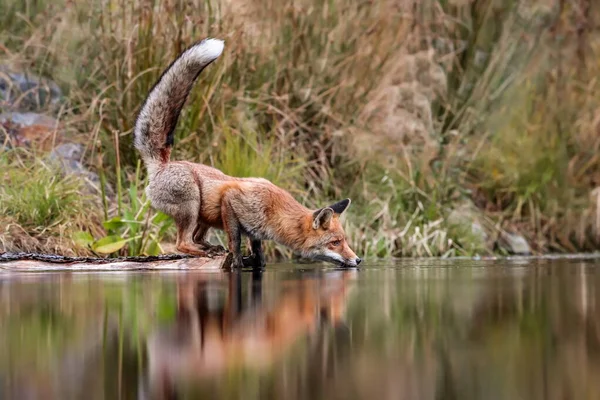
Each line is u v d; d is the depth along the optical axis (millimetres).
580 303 7395
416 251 15047
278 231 11250
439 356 4910
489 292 8180
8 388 4059
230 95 14688
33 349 4945
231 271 10617
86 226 12398
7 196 12047
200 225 11398
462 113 17422
